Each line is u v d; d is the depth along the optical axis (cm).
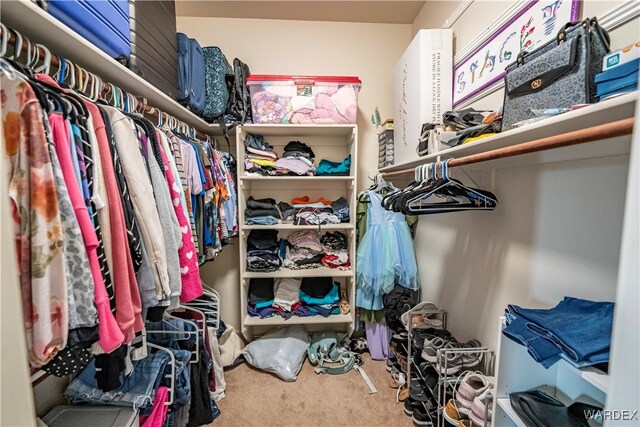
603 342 62
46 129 57
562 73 76
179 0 195
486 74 132
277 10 208
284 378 183
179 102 162
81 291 60
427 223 190
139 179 80
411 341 155
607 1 80
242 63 197
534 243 103
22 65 66
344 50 225
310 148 218
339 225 205
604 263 78
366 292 200
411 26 225
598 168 80
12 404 41
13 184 52
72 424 95
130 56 106
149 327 142
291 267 211
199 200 133
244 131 202
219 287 234
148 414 106
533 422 78
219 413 157
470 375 115
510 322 85
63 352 60
